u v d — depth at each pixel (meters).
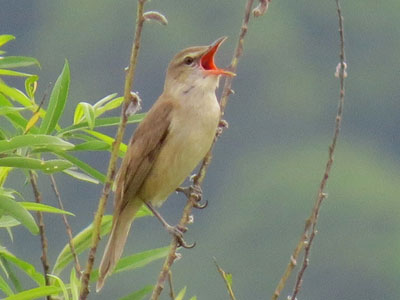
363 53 27.41
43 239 6.22
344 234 21.20
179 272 19.36
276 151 24.75
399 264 20.12
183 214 6.48
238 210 22.45
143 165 7.03
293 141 25.38
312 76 27.08
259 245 21.06
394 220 21.56
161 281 5.73
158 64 26.02
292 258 5.54
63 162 6.08
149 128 7.05
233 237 21.39
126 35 26.02
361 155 24.94
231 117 26.20
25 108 6.14
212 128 7.06
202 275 19.53
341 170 23.14
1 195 6.01
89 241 6.43
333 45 27.66
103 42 26.08
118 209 6.85
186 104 7.05
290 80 27.14
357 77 27.06
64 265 6.36
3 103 6.54
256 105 26.50
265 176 23.27
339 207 21.80
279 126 26.14
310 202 22.16
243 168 24.09
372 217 21.48
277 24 27.86
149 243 18.84
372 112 26.58
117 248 6.83
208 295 19.22
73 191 17.84
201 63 7.16
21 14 26.33
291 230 21.30
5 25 26.20
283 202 21.95
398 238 20.94
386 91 26.92
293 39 27.55
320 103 26.53
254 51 26.95
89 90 25.44
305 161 24.00
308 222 5.57
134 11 25.98
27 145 5.99
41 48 26.25
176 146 7.02
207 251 21.28
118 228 6.97
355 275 20.09
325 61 27.30
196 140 7.03
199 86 7.08
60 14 26.34
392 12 27.80
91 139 6.63
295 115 26.31
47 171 6.09
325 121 26.22
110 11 26.31
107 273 6.54
